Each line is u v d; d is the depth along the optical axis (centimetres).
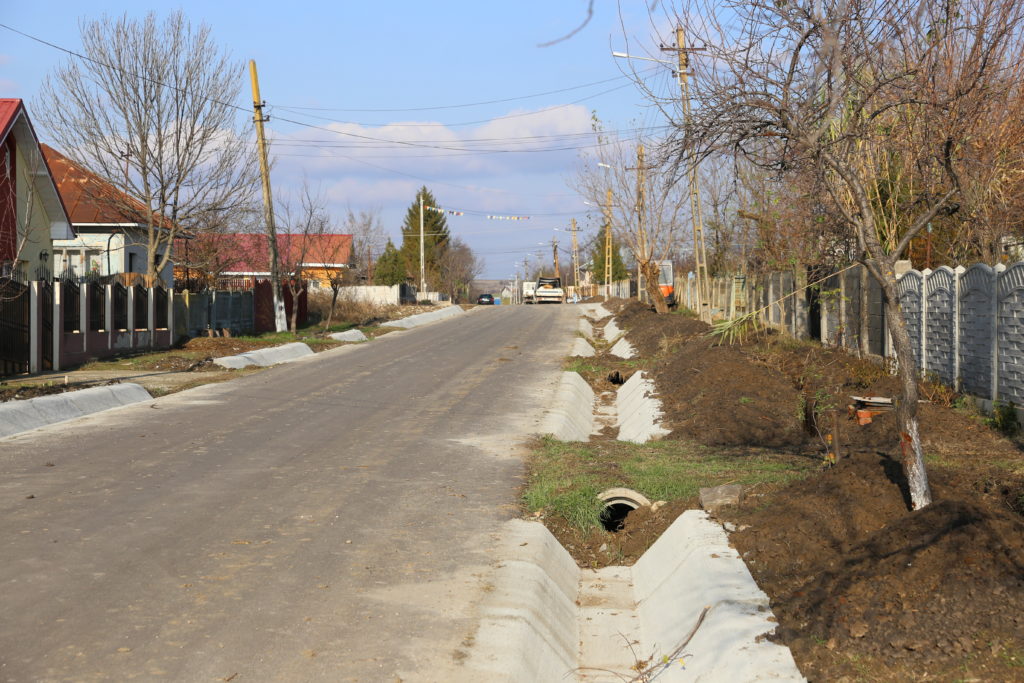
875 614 538
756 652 526
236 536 799
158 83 2936
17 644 548
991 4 863
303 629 589
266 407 1638
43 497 923
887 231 1452
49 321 2073
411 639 581
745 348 2138
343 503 934
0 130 2411
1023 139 1104
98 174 3030
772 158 736
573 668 627
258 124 3183
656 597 723
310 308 4409
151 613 607
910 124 845
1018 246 1484
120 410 1583
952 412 1221
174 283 3716
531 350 2886
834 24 651
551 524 910
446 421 1521
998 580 532
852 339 1827
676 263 4991
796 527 702
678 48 712
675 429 1419
